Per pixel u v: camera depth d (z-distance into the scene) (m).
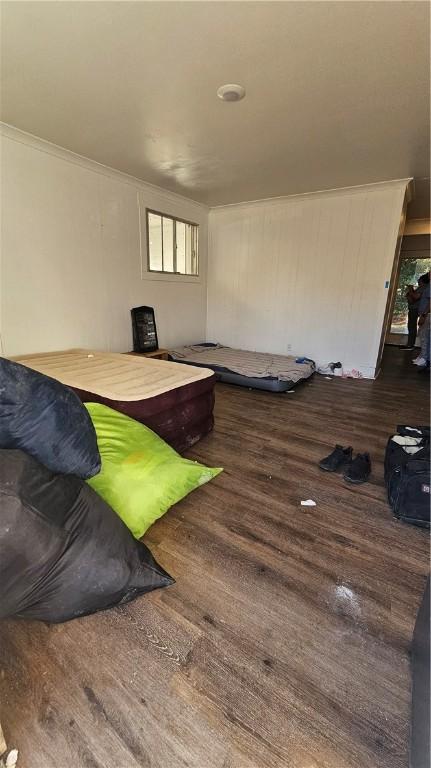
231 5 1.54
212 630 1.14
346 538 1.60
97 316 3.74
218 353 5.01
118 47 1.80
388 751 0.85
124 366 2.79
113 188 3.67
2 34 1.70
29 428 1.07
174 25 1.65
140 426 1.86
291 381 3.82
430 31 1.66
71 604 1.06
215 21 1.63
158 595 1.27
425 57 1.84
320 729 0.89
